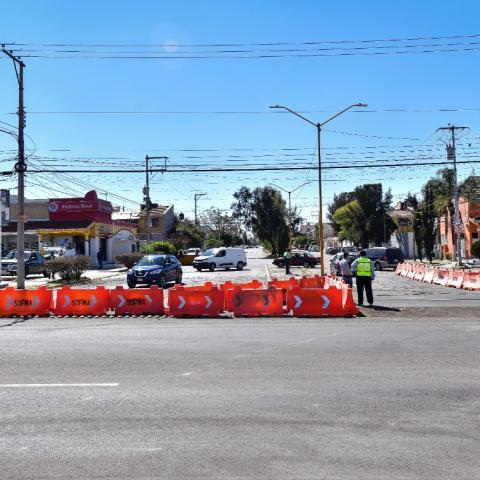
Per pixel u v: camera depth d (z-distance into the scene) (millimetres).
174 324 15078
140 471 4820
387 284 30516
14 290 18016
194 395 7285
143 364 9344
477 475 4676
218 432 5816
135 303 17750
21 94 25141
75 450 5328
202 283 32406
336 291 16766
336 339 11938
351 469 4816
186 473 4770
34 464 4996
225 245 118938
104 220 57562
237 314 16984
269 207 88562
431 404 6805
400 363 9266
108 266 56188
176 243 80438
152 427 5992
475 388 7566
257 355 10102
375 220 82750
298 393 7352
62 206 55219
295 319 15938
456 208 47156
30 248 55750
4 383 8016
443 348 10672
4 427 6039
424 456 5109
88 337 12586
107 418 6324
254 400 7023
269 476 4688
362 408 6652
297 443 5469
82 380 8172
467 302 19922
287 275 40000
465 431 5812
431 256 54062
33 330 13992
